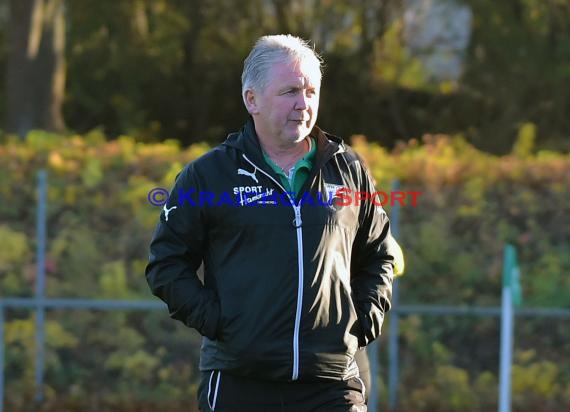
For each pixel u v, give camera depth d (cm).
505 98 5553
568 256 2675
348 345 1223
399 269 1395
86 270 2656
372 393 2505
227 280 1209
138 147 2983
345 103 5844
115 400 2614
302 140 1254
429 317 2648
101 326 2641
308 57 1227
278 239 1198
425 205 2719
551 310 2536
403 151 3195
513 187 2744
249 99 1250
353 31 5881
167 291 1235
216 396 1238
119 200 2709
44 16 4653
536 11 5453
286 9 5825
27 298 2625
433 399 2606
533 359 2630
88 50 5900
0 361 2508
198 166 1238
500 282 2670
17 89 4609
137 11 5806
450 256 2683
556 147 5194
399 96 5875
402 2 5819
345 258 1236
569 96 5438
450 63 6066
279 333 1191
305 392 1224
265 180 1215
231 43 5975
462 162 2834
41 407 2589
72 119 5912
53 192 2703
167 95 5944
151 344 2642
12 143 3048
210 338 1223
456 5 5750
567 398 2606
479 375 2628
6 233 2658
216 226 1221
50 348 2622
